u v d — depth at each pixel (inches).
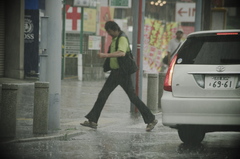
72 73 2861.7
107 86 1119.0
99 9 3521.2
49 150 853.2
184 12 3742.6
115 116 1353.3
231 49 844.6
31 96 1747.0
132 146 900.0
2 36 2358.5
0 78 2324.1
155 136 1025.5
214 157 799.7
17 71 2351.1
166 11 4217.5
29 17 2390.5
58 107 1064.2
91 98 1792.6
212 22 2263.8
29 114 1322.6
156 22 3356.3
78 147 887.1
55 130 1051.9
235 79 828.0
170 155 813.9
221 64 834.2
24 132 1015.6
